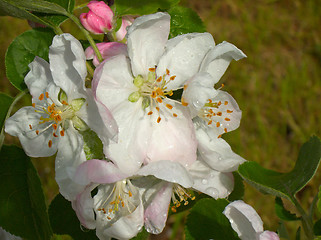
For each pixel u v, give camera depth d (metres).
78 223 0.15
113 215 0.14
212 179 0.14
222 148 0.14
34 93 0.13
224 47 0.13
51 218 0.15
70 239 0.15
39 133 0.14
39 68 0.13
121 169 0.13
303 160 0.14
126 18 0.16
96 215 0.14
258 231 0.12
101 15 0.15
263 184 0.13
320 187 0.13
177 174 0.12
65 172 0.13
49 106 0.13
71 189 0.13
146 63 0.14
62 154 0.13
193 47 0.14
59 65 0.13
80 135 0.13
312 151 0.14
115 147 0.13
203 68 0.13
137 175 0.13
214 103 0.14
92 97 0.12
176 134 0.14
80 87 0.13
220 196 0.14
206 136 0.14
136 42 0.13
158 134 0.14
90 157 0.13
